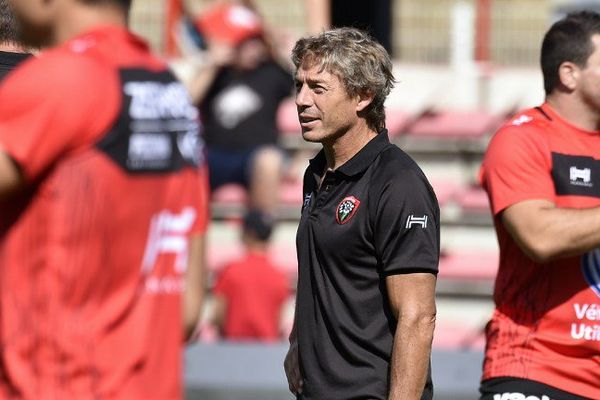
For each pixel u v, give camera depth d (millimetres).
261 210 32125
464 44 38938
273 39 34438
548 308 16062
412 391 13930
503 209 16094
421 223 14125
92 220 10383
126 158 10523
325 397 14477
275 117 34062
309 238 14688
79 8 10781
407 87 37562
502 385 16156
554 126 16469
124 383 10516
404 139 36281
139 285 10703
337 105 14516
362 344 14328
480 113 36875
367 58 14531
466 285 33656
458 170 36094
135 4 39344
